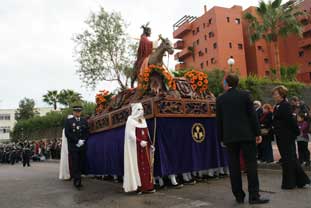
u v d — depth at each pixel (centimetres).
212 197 625
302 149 906
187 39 5141
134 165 720
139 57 1001
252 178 547
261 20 4100
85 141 894
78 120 902
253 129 555
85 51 3048
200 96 873
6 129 9025
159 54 884
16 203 674
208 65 4588
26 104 7675
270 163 1007
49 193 786
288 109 659
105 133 940
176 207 561
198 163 805
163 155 746
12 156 2977
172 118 780
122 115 848
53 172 1381
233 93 576
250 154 552
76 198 707
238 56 4450
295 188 664
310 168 875
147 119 775
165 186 777
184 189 732
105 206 608
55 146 2900
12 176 1240
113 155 884
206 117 841
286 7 3772
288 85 2961
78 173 874
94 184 921
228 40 4441
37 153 3178
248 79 2852
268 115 995
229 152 572
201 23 4769
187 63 5125
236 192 562
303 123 907
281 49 4744
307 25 4434
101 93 1083
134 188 703
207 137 840
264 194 621
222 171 888
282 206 520
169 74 824
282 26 3722
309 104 2995
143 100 805
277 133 672
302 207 510
